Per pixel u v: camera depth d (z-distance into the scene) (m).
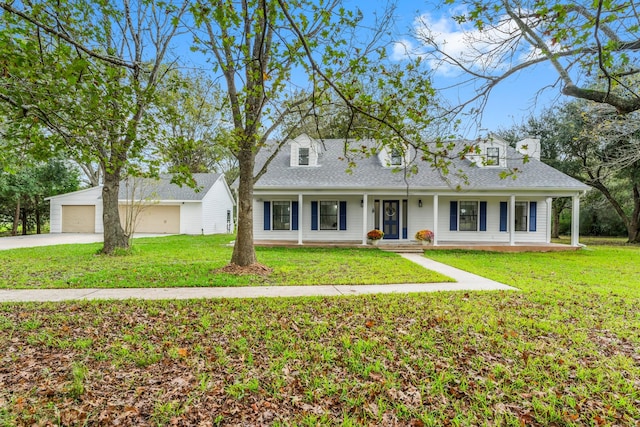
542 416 2.79
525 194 14.54
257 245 14.55
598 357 3.79
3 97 3.77
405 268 9.43
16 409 2.80
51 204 24.06
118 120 4.58
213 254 12.32
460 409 2.88
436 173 15.17
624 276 8.45
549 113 20.56
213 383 3.25
